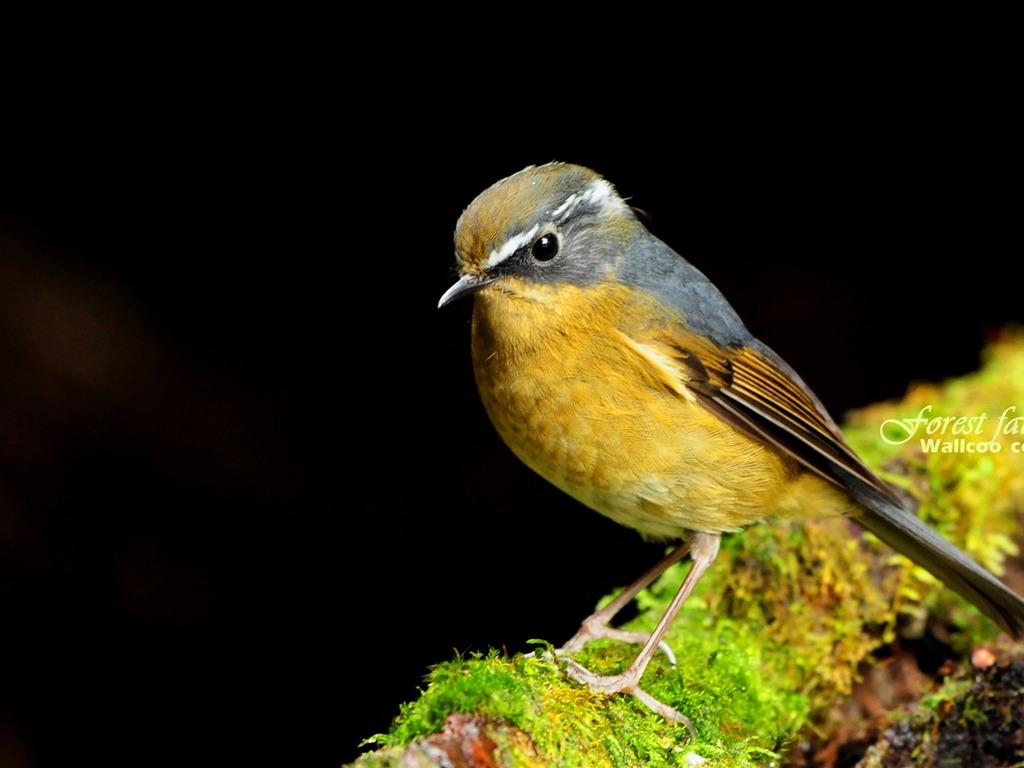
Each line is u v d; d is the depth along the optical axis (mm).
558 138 13805
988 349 10656
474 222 6129
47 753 10812
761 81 13797
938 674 7520
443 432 13320
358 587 12234
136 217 13203
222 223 13484
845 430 9109
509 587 12562
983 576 6457
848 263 13906
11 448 11680
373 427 13195
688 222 13883
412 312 13656
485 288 6105
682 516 6336
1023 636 6777
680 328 6355
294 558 12164
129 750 10969
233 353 13117
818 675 7336
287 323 13391
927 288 13820
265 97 13555
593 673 5746
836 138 13867
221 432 12539
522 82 13758
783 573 7480
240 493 12328
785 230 13961
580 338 6094
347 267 13680
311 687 11578
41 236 12750
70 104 13180
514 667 5145
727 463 6234
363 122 13711
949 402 9219
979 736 6582
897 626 7730
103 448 12016
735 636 7332
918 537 6551
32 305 12281
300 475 12648
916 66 13578
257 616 11805
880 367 13555
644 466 6148
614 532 12844
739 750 5672
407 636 12062
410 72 13680
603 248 6340
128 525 11820
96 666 11219
